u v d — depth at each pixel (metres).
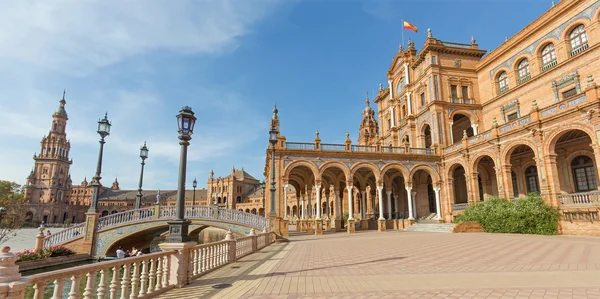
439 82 37.53
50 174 109.31
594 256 10.73
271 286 7.34
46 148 111.38
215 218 23.83
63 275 4.55
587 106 19.88
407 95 43.56
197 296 6.57
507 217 23.31
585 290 6.18
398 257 11.77
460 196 37.19
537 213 21.81
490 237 19.55
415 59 43.34
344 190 45.69
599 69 24.16
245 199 114.81
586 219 19.91
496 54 35.19
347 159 33.00
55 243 21.73
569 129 21.20
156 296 6.63
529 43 31.05
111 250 22.55
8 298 3.69
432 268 9.18
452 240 18.27
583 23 25.83
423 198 38.47
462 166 33.59
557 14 27.88
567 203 21.36
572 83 26.14
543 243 15.30
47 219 102.44
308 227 34.97
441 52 38.62
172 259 7.60
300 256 13.15
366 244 17.59
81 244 21.84
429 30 38.47
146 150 29.33
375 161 33.72
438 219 33.69
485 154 28.98
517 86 31.95
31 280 3.98
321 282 7.62
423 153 35.69
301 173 37.25
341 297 6.11
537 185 28.58
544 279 7.29
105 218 22.72
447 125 36.56
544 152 22.88
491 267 9.11
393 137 46.56
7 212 39.09
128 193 132.38
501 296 5.87
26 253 18.58
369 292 6.46
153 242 35.38
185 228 8.09
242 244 13.52
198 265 8.87
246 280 8.20
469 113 37.19
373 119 74.38
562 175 26.41
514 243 15.63
